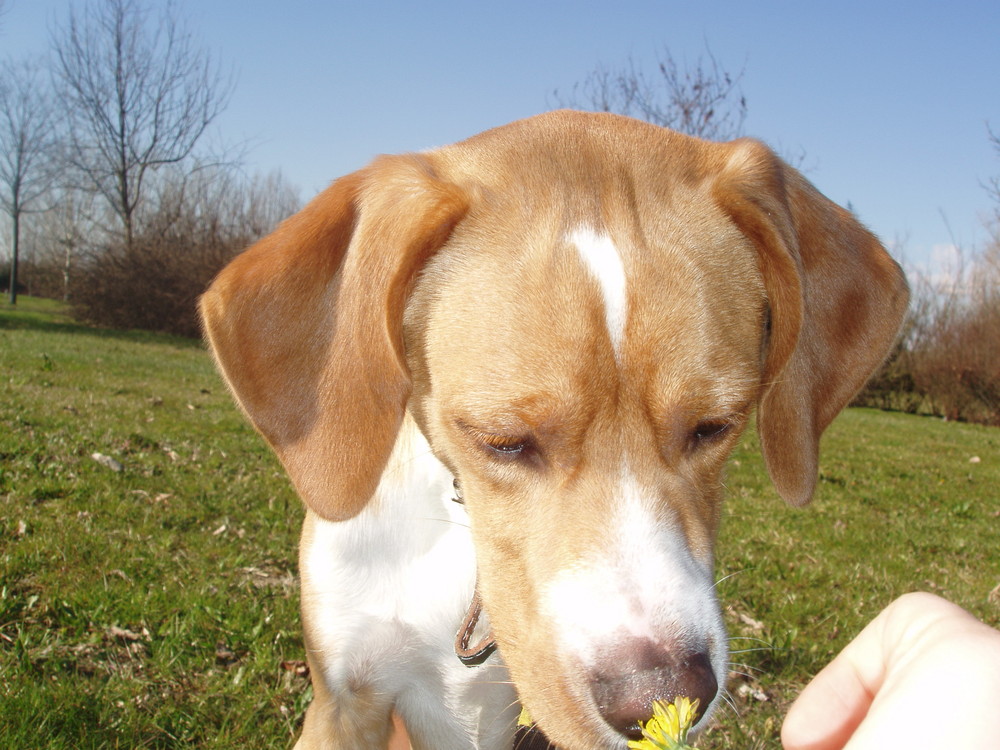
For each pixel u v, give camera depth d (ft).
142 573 2.19
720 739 1.77
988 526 4.31
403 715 1.49
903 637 0.67
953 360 12.39
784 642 2.22
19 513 2.51
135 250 13.92
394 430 1.16
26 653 1.71
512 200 1.17
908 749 0.55
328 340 1.19
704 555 1.07
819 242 1.30
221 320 1.20
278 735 1.66
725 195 1.21
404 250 1.15
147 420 4.44
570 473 1.09
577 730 0.98
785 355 1.22
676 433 1.10
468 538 1.32
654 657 0.96
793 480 1.24
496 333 1.08
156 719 1.62
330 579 1.35
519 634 1.08
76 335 11.07
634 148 1.24
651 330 1.07
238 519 2.81
